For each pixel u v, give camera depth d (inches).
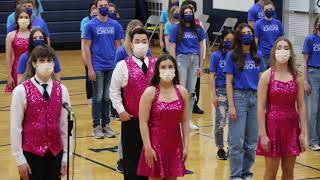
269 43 595.8
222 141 499.5
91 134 581.0
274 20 598.5
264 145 375.2
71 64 999.0
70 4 1172.5
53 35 1161.4
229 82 416.8
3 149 533.0
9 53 508.1
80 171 467.5
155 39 1195.3
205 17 1109.1
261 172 467.8
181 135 343.6
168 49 571.8
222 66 478.0
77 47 1197.7
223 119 490.3
